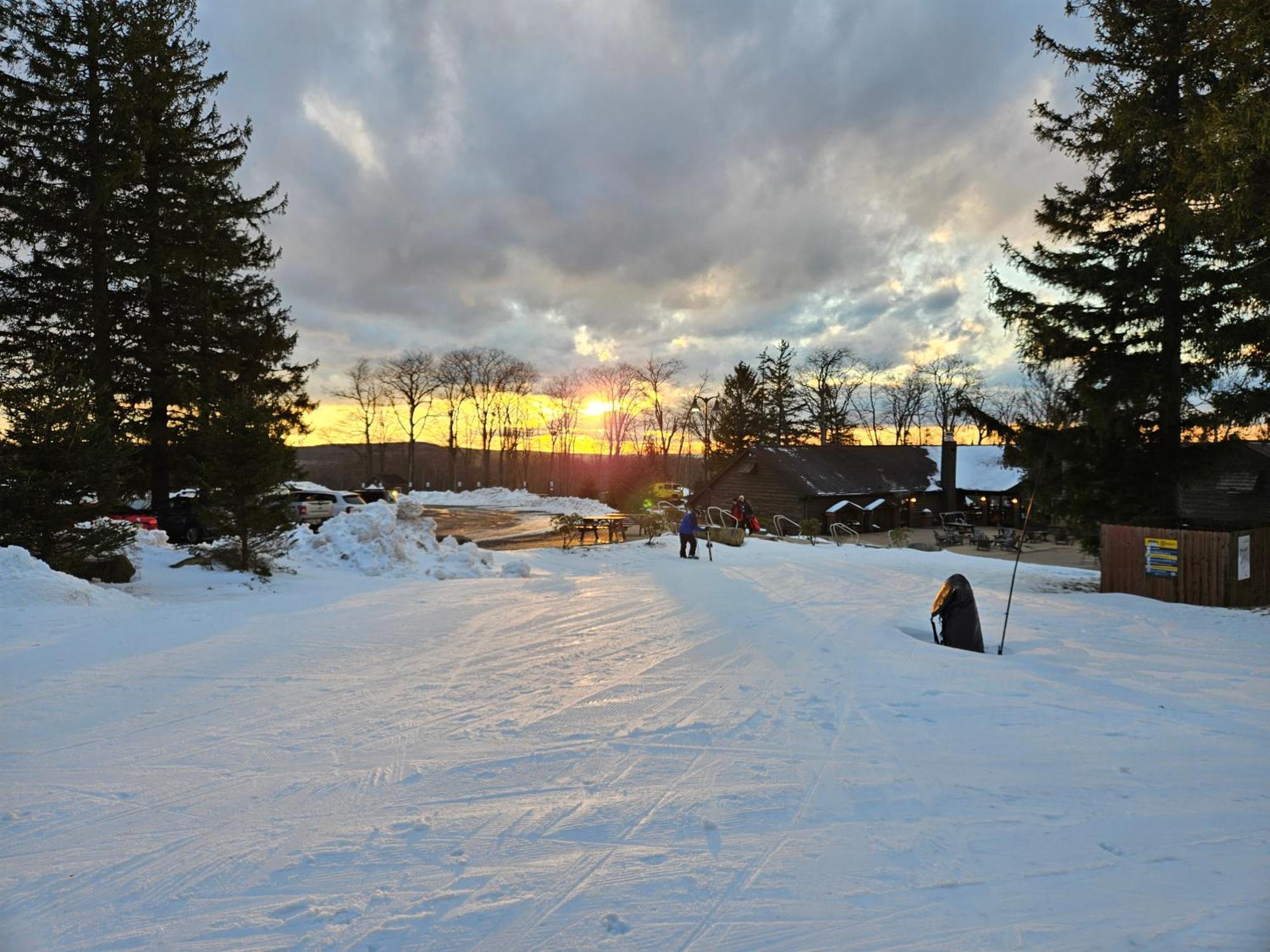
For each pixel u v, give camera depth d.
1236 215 11.73
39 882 3.40
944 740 5.50
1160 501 17.47
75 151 19.98
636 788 4.56
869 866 3.60
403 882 3.43
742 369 63.19
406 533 17.31
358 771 4.81
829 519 39.78
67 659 7.49
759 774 4.79
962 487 46.09
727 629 9.76
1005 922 3.11
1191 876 3.53
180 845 3.79
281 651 8.14
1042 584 16.20
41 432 11.41
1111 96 16.20
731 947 2.92
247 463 13.76
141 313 22.20
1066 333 18.16
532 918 3.13
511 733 5.59
